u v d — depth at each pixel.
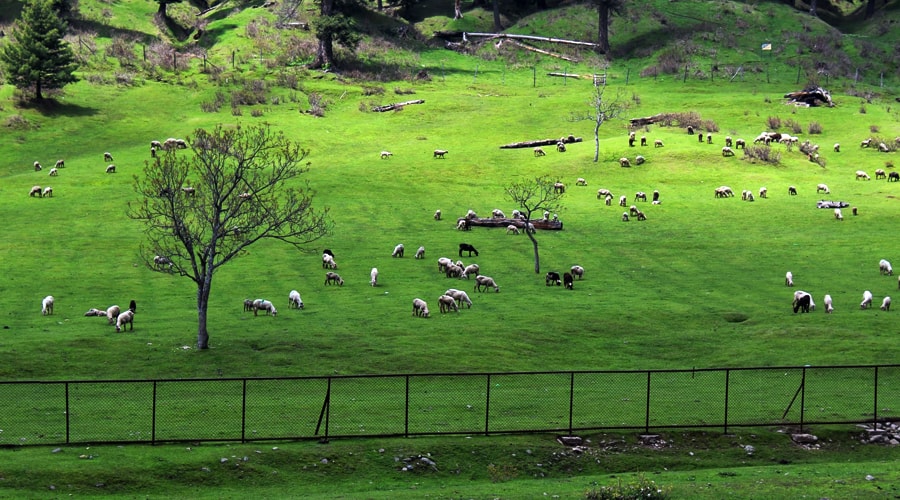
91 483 36.41
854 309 72.75
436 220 109.75
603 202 119.62
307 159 139.50
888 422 46.31
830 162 138.50
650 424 45.75
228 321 68.31
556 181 129.88
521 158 141.38
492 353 60.06
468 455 41.12
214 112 165.25
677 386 53.97
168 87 177.12
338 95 177.75
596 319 69.62
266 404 48.47
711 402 50.34
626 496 35.34
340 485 38.12
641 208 116.44
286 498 35.84
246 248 94.62
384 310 71.75
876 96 180.88
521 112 168.75
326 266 87.38
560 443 42.94
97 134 151.75
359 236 101.06
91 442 40.44
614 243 100.00
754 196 122.25
